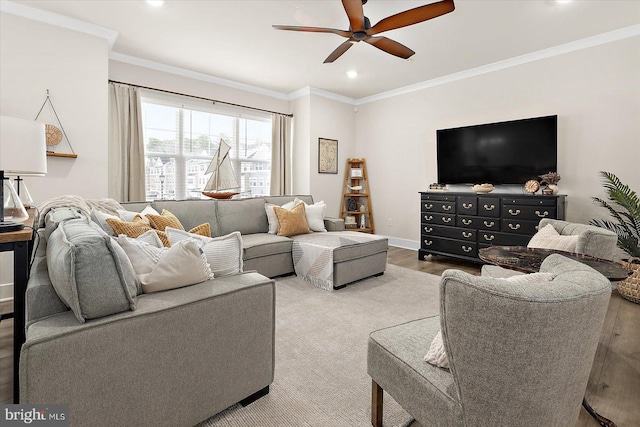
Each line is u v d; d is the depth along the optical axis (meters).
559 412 0.86
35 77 2.90
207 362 1.29
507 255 2.09
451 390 0.95
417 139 5.06
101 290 1.06
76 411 1.00
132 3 2.79
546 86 3.73
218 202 3.73
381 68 4.30
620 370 1.77
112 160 3.77
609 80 3.31
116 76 3.87
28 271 1.40
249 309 1.42
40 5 2.82
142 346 1.12
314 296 2.95
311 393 1.57
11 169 1.35
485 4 2.73
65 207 2.14
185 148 4.51
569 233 2.53
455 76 4.52
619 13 2.88
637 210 2.93
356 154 5.98
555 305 0.76
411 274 3.71
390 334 1.28
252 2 2.76
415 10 2.22
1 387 1.52
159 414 1.17
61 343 0.97
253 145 5.20
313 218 4.13
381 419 1.32
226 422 1.36
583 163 3.50
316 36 3.38
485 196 3.86
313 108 5.25
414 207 5.17
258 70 4.39
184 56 3.93
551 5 2.74
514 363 0.79
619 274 1.61
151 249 1.38
